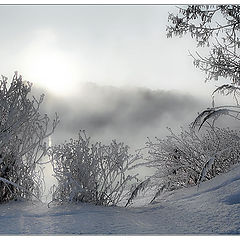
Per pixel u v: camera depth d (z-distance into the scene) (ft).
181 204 16.71
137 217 14.66
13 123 18.66
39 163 18.98
